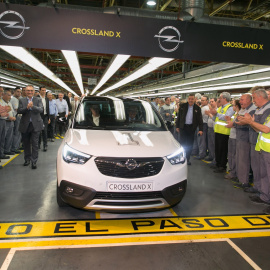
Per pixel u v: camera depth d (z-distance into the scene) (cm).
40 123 503
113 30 436
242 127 419
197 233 274
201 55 464
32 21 416
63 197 280
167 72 1492
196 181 465
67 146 294
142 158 272
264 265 222
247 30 472
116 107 391
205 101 656
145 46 446
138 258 225
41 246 237
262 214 329
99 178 262
